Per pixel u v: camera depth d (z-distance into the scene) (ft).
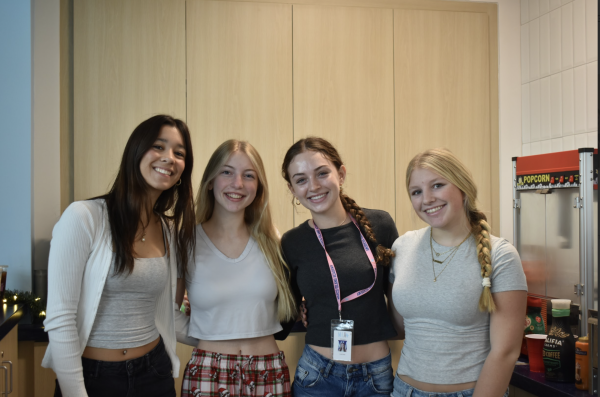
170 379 6.44
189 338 7.06
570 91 11.60
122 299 5.90
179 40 12.09
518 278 5.42
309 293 6.57
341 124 12.62
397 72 12.81
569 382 8.42
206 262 6.73
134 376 5.88
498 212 13.20
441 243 5.87
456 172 5.65
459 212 5.74
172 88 12.07
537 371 9.04
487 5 13.17
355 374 6.18
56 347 5.48
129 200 5.93
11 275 10.68
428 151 5.84
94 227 5.75
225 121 12.25
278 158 12.42
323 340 6.35
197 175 12.14
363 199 12.69
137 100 11.94
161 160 6.04
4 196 10.67
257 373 6.55
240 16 12.29
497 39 13.25
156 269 6.14
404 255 6.22
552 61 12.16
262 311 6.70
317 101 12.54
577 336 8.96
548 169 9.82
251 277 6.71
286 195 12.46
